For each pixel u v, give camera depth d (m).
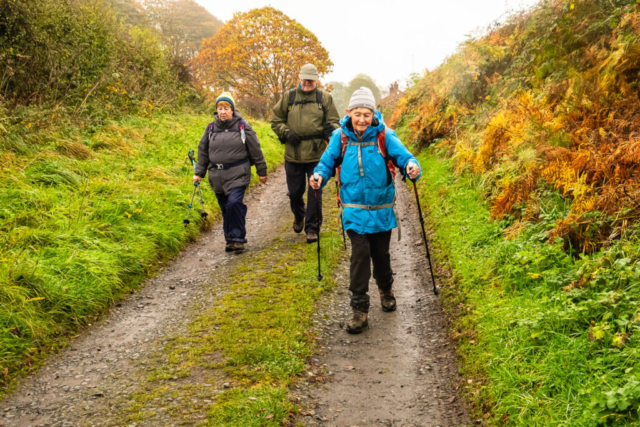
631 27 5.16
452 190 6.67
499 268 4.00
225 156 5.52
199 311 4.11
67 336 3.70
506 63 8.99
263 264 5.15
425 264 5.04
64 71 9.27
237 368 3.15
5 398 2.91
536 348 2.86
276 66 28.66
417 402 2.88
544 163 4.82
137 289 4.66
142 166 7.75
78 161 7.05
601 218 3.73
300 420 2.68
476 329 3.38
